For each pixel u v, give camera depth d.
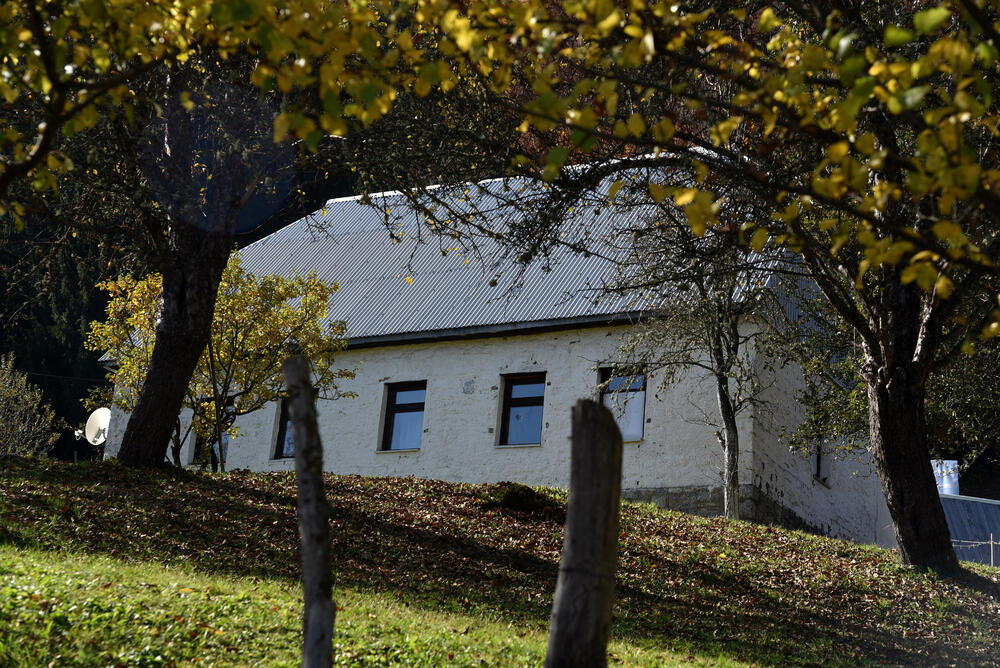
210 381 21.30
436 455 25.12
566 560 4.43
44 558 10.02
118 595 8.34
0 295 19.84
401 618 9.67
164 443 15.65
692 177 9.67
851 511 26.11
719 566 14.71
